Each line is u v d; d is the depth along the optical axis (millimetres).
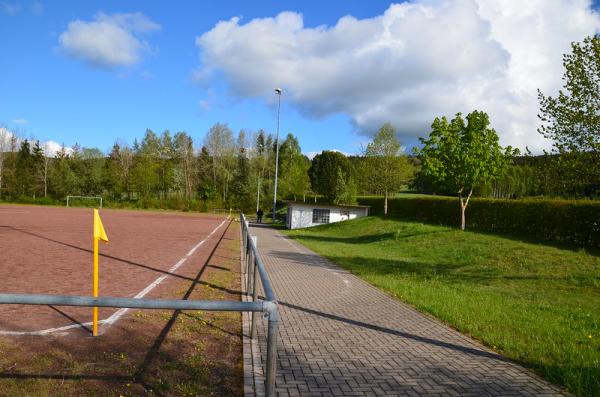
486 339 6523
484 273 13836
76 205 64750
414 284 11352
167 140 86750
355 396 4352
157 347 5285
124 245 17297
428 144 25641
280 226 41562
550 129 12391
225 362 4961
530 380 5008
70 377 4277
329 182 67375
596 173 11609
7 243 16328
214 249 17062
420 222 29797
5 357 4734
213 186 77250
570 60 12031
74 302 3004
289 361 5234
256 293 5895
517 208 21719
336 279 11828
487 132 24500
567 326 7508
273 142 103250
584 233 17266
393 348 5957
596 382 4844
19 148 76188
